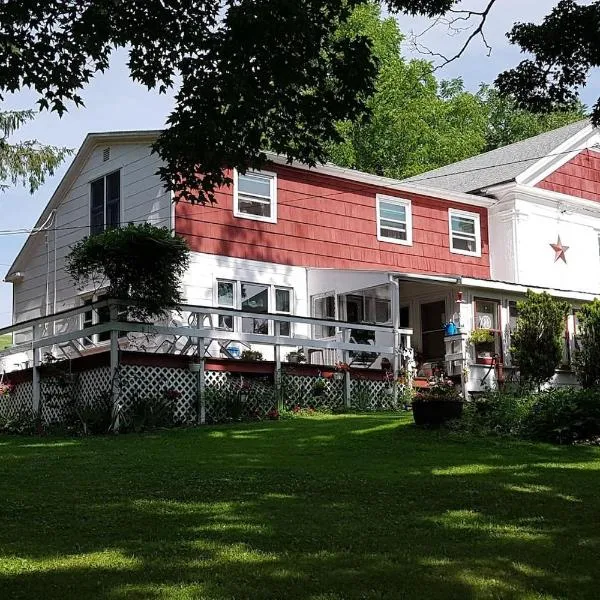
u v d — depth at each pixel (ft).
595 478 29.91
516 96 40.50
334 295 65.57
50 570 18.35
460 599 16.65
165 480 28.89
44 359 64.34
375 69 33.40
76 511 24.13
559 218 82.43
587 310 67.15
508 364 67.77
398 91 103.60
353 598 16.58
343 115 34.24
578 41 38.29
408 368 60.70
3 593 16.87
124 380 47.19
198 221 62.28
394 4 36.01
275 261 66.03
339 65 33.27
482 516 23.58
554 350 65.46
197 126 33.58
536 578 17.99
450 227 78.28
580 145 85.40
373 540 20.80
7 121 76.02
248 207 65.36
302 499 25.59
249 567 18.52
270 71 32.48
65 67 32.83
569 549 20.21
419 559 19.19
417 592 16.97
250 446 38.01
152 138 64.03
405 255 74.28
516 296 70.13
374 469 31.24
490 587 17.31
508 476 30.01
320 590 17.02
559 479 29.55
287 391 53.42
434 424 42.39
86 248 47.03
